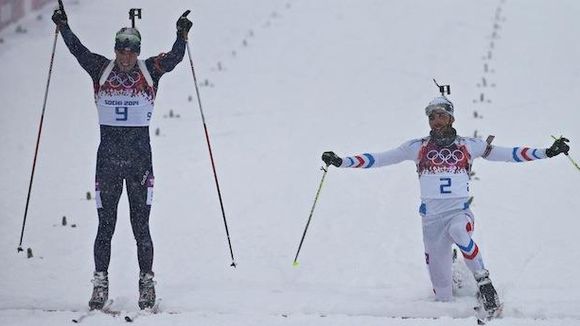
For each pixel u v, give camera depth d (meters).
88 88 69.69
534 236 36.78
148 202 25.55
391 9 96.69
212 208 41.94
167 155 52.56
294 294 26.97
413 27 89.06
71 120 61.19
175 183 46.41
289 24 92.62
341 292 28.06
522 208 41.16
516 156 26.33
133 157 25.27
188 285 29.20
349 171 48.94
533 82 70.25
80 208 41.88
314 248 35.69
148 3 99.12
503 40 83.25
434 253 26.23
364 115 63.22
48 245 35.72
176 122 61.31
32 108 63.94
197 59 80.44
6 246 35.47
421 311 25.17
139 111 25.33
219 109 65.00
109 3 98.00
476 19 91.19
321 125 60.47
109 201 25.41
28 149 53.91
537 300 25.78
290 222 39.69
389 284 30.77
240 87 71.50
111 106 25.23
